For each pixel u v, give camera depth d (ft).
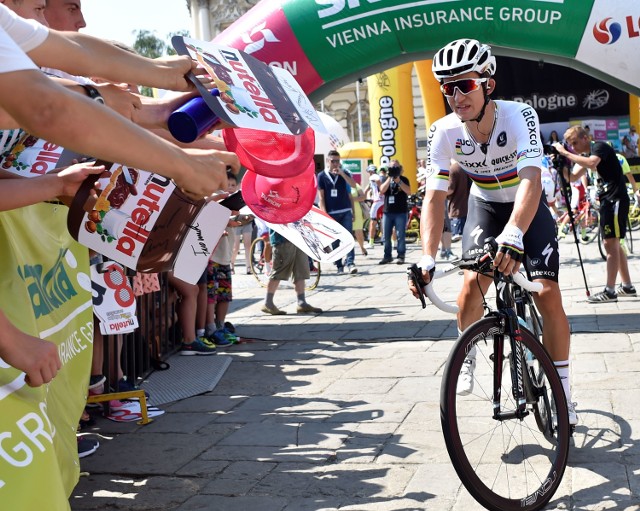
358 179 76.79
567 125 58.75
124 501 10.66
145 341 18.17
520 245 9.82
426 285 10.09
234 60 6.39
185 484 11.21
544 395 10.27
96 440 13.38
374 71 24.25
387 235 42.75
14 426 5.94
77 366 8.89
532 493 9.47
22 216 7.77
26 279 7.52
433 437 12.57
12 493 5.66
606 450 11.27
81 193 6.88
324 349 20.49
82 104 4.45
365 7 22.58
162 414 14.99
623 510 9.32
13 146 7.78
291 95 6.59
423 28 22.58
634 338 18.56
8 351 5.86
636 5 21.58
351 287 34.19
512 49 23.30
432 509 9.75
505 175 11.68
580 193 46.70
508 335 10.03
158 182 7.15
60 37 5.51
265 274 40.27
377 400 15.03
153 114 6.65
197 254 7.52
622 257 24.97
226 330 22.31
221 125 6.20
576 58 22.61
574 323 21.01
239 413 14.83
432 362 17.97
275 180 7.74
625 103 58.18
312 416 14.28
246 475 11.44
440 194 11.43
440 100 60.80
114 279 13.48
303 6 22.77
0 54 4.30
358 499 10.25
